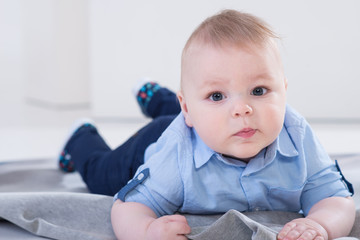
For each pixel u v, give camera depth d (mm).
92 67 3092
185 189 854
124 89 3080
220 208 869
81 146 1296
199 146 856
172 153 870
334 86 2893
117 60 3064
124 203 864
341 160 1396
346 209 827
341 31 2846
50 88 3576
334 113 2912
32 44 3760
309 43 2865
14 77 4574
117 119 3098
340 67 2875
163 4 2975
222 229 731
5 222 936
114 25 3039
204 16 2936
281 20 2855
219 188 850
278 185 852
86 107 3580
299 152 858
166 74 3031
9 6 4621
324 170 874
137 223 809
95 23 3057
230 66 767
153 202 858
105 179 1174
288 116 880
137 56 3045
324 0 2828
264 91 782
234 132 768
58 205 920
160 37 3008
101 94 3104
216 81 774
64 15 3463
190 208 877
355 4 2816
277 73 792
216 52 779
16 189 1261
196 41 813
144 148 1079
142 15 3006
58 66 3490
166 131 925
